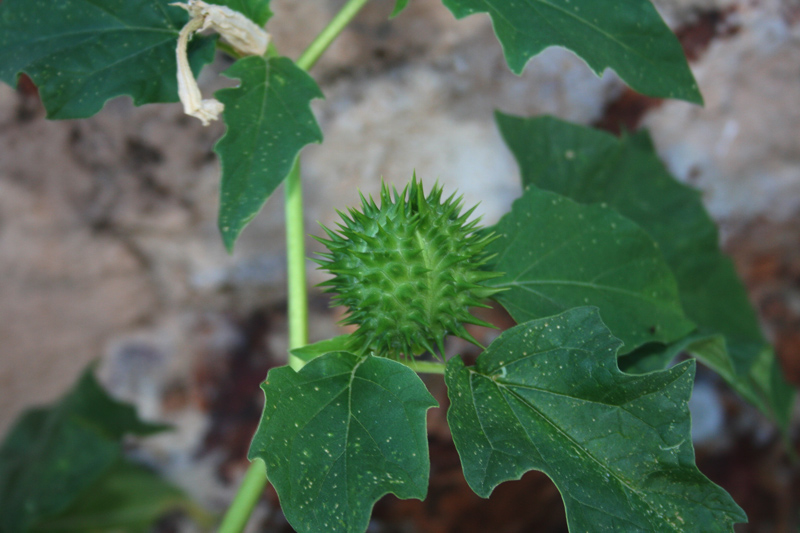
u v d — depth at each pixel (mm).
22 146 541
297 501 337
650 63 385
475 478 343
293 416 346
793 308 706
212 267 619
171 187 570
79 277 605
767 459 722
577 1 382
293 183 406
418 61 547
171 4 375
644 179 481
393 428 346
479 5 371
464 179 594
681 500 343
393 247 376
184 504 616
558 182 464
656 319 396
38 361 635
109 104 525
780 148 602
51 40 384
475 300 384
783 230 659
